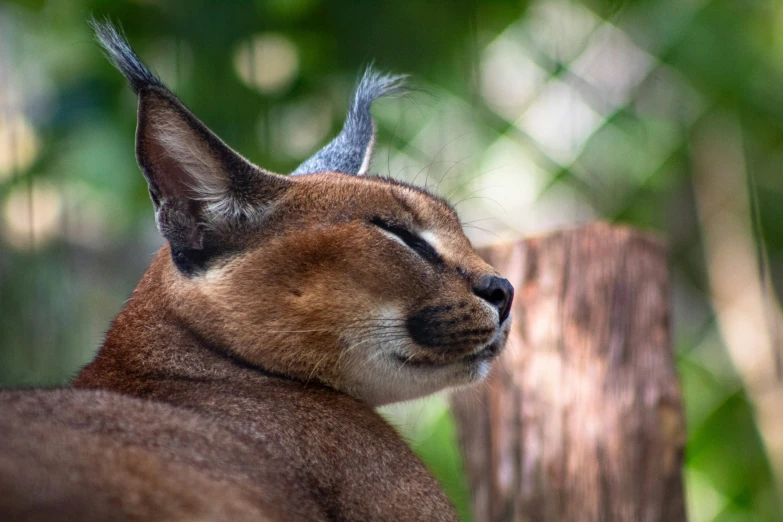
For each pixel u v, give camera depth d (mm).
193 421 6566
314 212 7754
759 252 19953
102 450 5637
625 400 10836
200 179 7555
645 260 11422
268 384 7547
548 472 10680
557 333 11055
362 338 7680
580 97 19312
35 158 14773
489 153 18312
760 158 20484
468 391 11141
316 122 14586
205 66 13883
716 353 20250
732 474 18281
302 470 7062
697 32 18359
